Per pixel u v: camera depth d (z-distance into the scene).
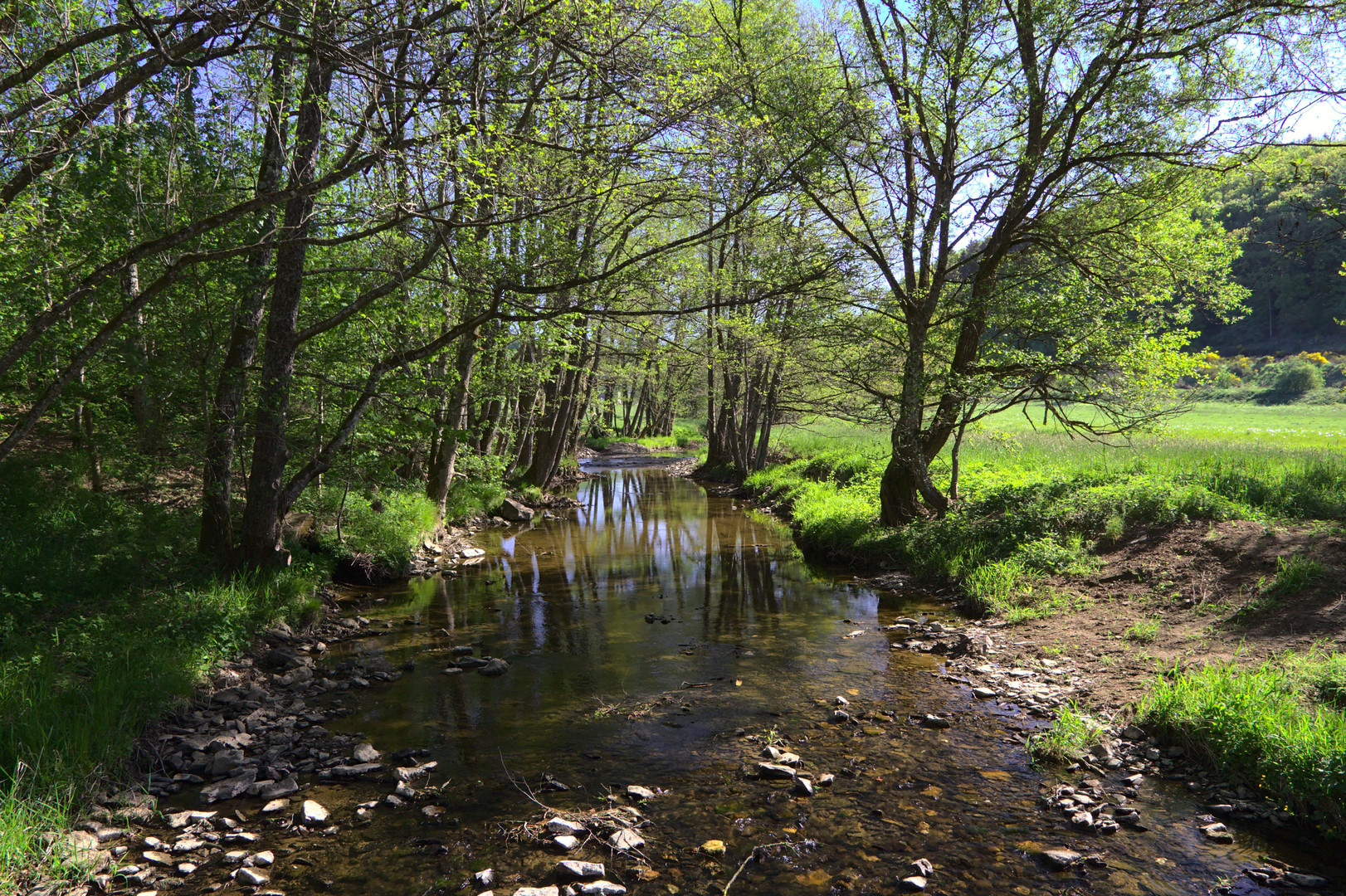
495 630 9.89
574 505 23.94
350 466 11.63
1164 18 10.94
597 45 6.63
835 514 15.83
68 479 11.38
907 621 9.85
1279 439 18.27
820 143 11.96
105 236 7.77
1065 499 12.22
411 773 5.63
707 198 8.40
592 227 11.84
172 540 10.25
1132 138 11.55
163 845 4.68
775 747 6.07
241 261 8.84
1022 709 6.77
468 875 4.38
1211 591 8.38
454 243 10.65
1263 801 5.00
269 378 9.73
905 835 4.76
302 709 6.98
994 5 12.14
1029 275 13.66
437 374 14.05
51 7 5.86
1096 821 4.84
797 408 17.92
